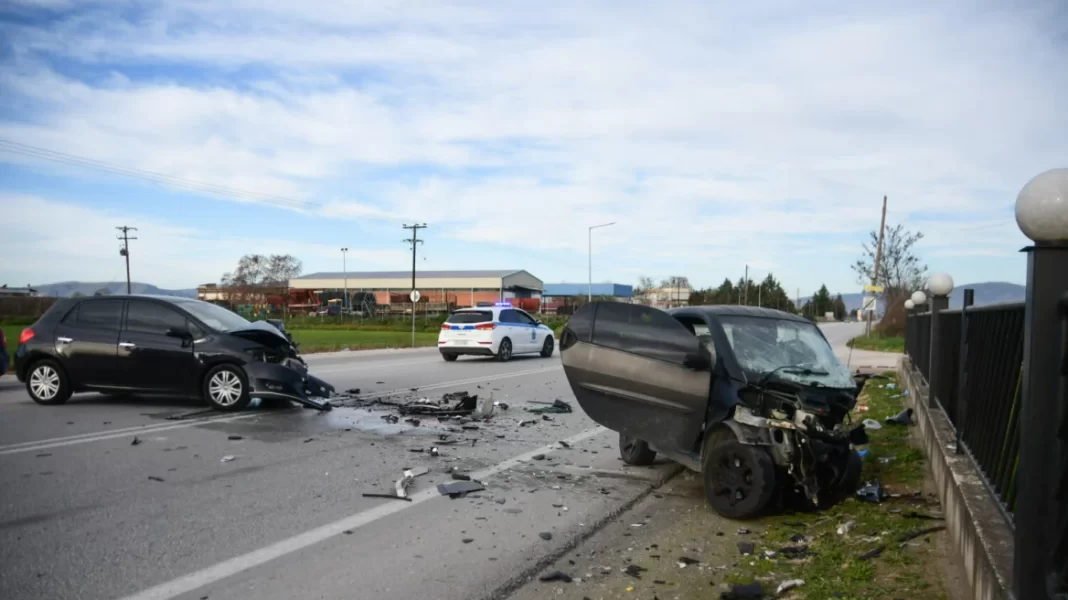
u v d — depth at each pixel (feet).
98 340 34.88
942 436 21.16
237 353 33.96
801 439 18.62
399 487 21.09
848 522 18.01
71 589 13.74
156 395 36.83
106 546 16.05
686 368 19.69
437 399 39.83
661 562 15.80
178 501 19.61
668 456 21.25
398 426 31.83
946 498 17.44
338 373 57.31
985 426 15.66
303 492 20.85
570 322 23.29
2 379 50.42
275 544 16.48
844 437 19.36
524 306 265.13
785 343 21.43
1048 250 8.77
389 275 305.94
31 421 31.01
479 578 14.74
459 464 24.88
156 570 14.76
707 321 21.11
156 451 25.54
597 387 22.27
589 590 14.25
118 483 21.21
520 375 56.65
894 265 137.59
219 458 24.73
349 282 295.48
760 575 14.83
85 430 29.07
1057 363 8.76
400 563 15.52
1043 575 8.89
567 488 21.98
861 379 22.49
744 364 19.84
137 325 34.99
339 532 17.46
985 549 11.32
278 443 27.48
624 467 24.70
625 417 21.79
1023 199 8.64
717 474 19.19
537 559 15.88
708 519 19.02
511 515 19.17
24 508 18.70
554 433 31.19
